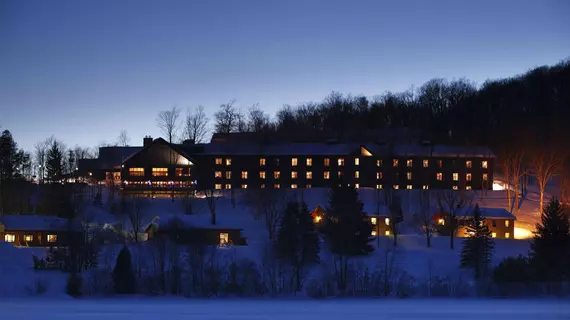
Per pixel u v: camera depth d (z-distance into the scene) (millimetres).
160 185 99250
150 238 67750
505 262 55031
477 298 46375
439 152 108188
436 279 53344
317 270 57500
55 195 89500
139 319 29609
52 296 44969
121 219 77188
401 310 33438
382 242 69125
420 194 90688
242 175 107125
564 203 84688
